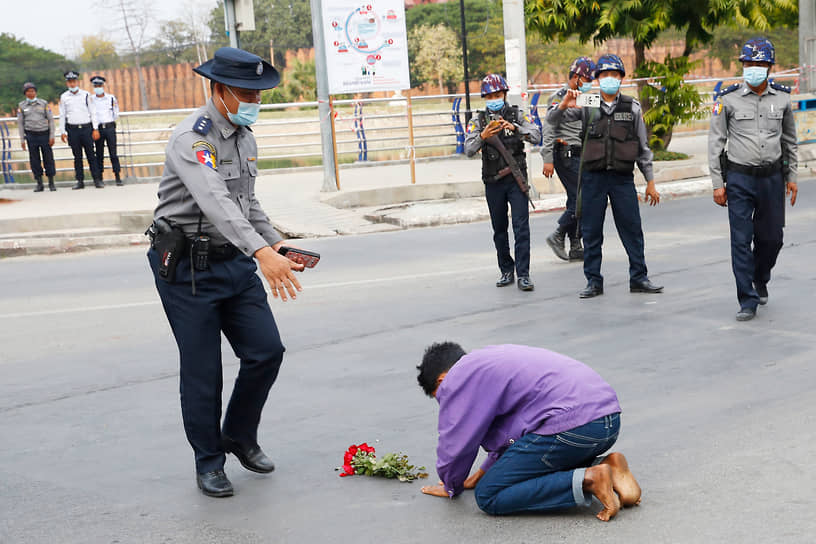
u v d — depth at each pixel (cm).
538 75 5700
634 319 751
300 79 5822
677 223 1284
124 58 6319
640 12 1895
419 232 1354
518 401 390
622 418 519
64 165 2914
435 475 453
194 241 430
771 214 733
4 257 1277
